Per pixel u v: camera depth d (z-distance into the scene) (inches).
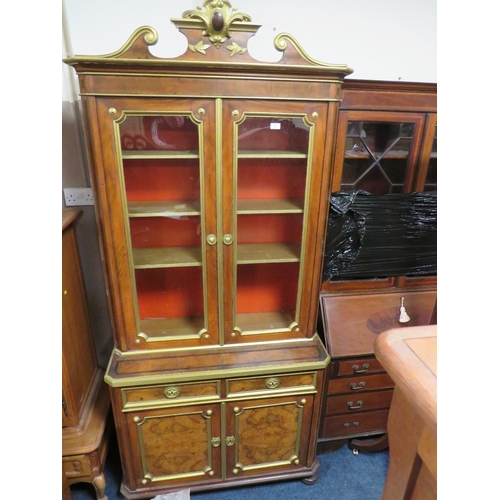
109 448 66.0
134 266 48.2
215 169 44.2
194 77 40.3
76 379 56.5
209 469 56.8
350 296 63.7
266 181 50.6
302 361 52.0
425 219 61.7
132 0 52.7
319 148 45.2
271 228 53.2
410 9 58.8
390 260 63.0
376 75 61.8
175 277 52.8
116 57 38.6
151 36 38.5
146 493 56.0
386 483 27.3
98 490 55.3
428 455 22.0
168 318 55.4
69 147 59.1
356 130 56.5
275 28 56.7
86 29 53.4
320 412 60.1
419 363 21.5
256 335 53.2
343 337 60.0
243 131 44.9
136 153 44.0
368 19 58.3
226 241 47.3
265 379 52.1
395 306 63.6
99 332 70.4
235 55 40.6
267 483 61.2
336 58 59.6
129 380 48.3
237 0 54.6
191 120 42.3
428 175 61.9
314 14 56.8
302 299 52.5
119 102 40.5
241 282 54.8
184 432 53.6
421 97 55.4
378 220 60.4
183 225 50.6
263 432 55.9
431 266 64.3
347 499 58.8
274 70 40.7
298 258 51.0
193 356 51.8
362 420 64.9
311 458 59.1
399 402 24.8
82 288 60.5
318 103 43.3
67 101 57.0
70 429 54.6
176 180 48.1
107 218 44.6
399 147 58.5
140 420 51.3
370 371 60.7
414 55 61.4
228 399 52.0
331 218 58.7
